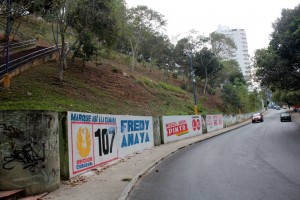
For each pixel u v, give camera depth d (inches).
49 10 989.2
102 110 973.2
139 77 1850.4
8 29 836.6
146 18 1966.0
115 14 1155.3
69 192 335.9
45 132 345.1
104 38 1238.3
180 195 308.2
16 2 867.4
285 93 3373.5
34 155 332.5
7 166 321.7
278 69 1262.3
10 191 313.0
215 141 951.0
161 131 954.1
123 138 645.9
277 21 1186.6
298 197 274.2
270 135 1018.1
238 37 6899.6
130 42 2052.2
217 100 2760.8
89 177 421.7
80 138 446.9
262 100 5206.7
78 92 1053.8
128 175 428.1
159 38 2336.4
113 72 1630.2
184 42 2578.7
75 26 1151.6
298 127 1350.9
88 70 1416.1
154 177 420.2
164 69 2726.4
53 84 1008.9
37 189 329.1
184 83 2613.2
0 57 1032.8
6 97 752.3
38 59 1182.9
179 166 502.3
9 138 325.1
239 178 370.3
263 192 297.4
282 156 526.6
